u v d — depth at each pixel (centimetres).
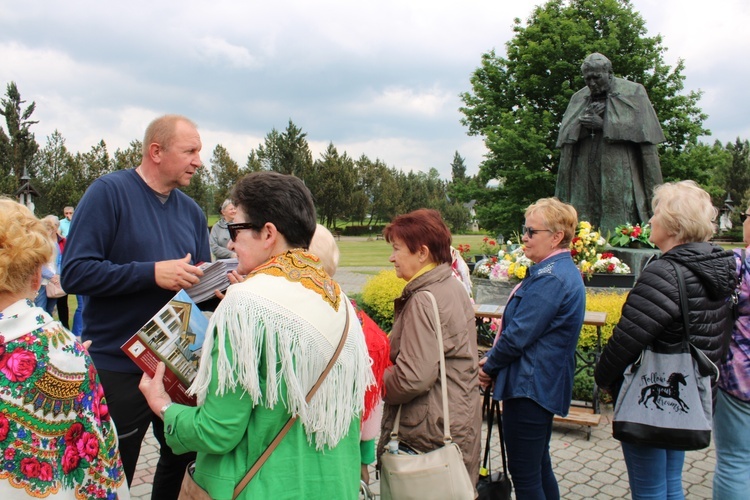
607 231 846
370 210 6912
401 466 228
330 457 167
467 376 254
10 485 148
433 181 9788
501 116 2648
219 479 161
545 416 277
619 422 252
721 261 247
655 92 2603
